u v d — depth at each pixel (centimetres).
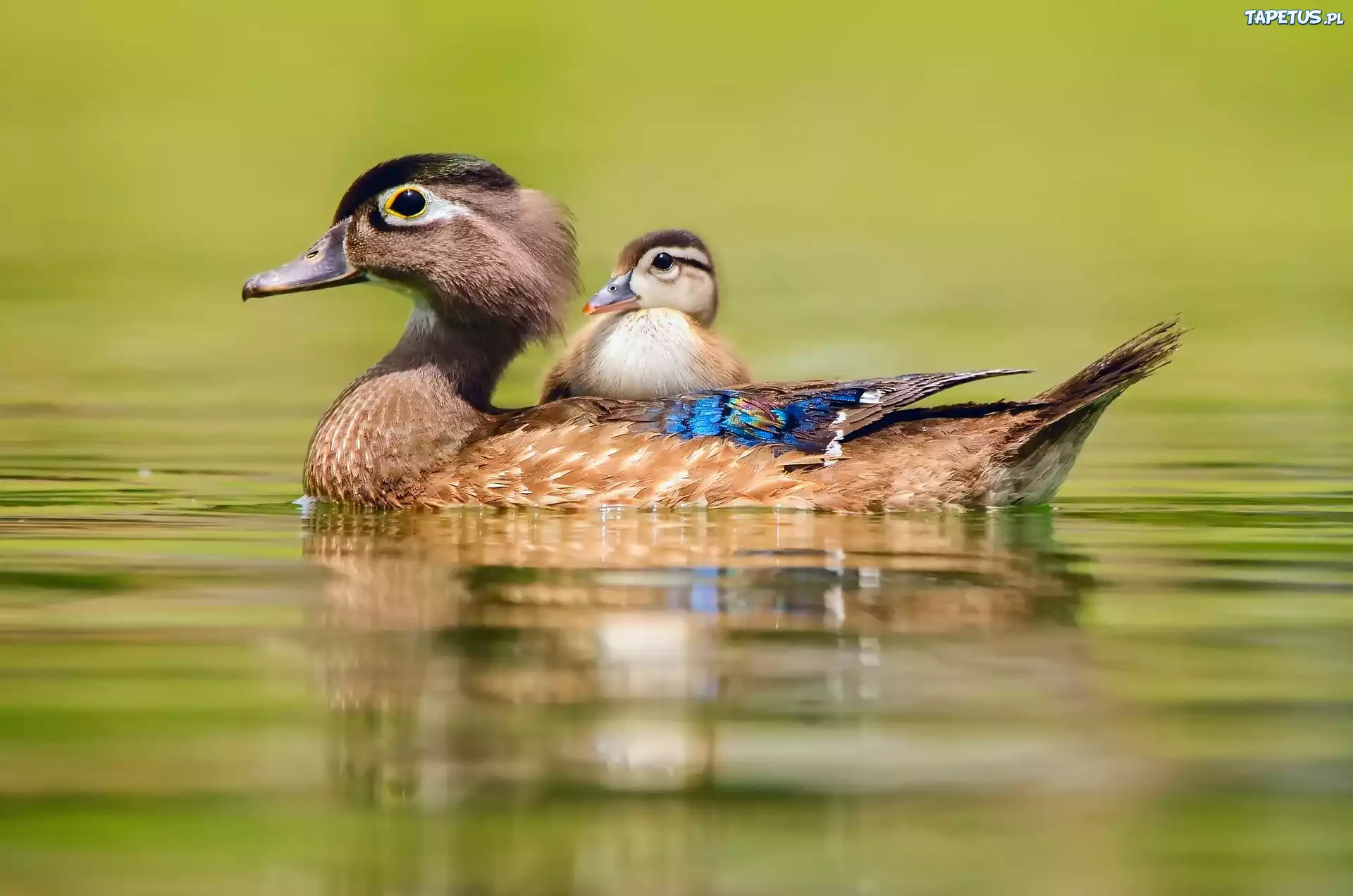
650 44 5088
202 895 738
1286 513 1513
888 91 4741
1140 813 819
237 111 4500
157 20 5094
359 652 1056
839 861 769
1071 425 1498
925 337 2620
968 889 743
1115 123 4538
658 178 3834
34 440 1916
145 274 3183
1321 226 3628
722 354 1731
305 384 2328
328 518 1498
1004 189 3966
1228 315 2800
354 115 4444
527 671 1015
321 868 764
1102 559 1312
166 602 1185
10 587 1227
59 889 746
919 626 1112
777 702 962
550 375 1773
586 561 1291
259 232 3466
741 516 1478
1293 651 1063
